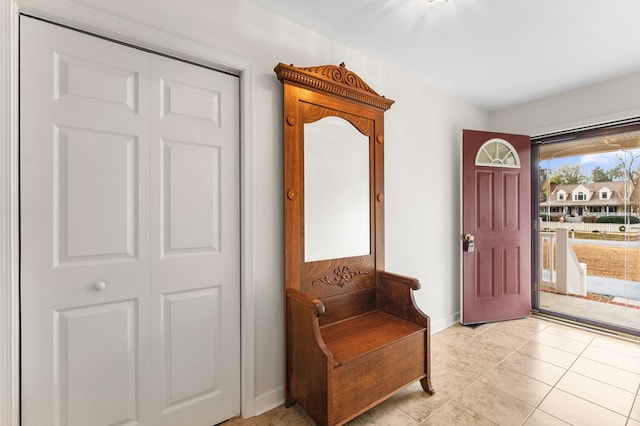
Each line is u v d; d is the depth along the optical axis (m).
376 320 1.92
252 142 1.60
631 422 1.53
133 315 1.32
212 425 1.52
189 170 1.45
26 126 1.09
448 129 2.91
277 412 1.64
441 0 1.60
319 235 1.83
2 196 1.04
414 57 2.23
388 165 2.38
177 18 1.37
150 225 1.35
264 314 1.66
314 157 1.82
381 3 1.62
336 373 1.38
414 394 1.79
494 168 2.96
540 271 3.18
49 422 1.15
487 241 2.93
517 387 1.85
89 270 1.21
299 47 1.81
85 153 1.20
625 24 1.81
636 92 2.43
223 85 1.55
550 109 2.95
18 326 1.08
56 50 1.14
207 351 1.51
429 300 2.71
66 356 1.17
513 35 1.94
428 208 2.71
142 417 1.33
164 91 1.38
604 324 2.71
